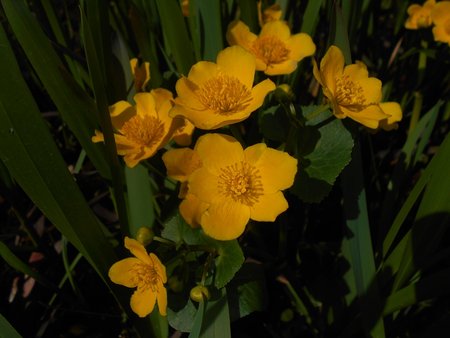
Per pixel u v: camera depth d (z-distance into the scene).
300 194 0.21
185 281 0.20
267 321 0.26
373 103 0.21
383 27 0.41
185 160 0.21
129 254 0.23
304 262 0.28
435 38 0.30
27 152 0.17
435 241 0.20
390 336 0.24
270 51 0.26
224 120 0.19
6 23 0.34
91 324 0.27
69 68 0.29
